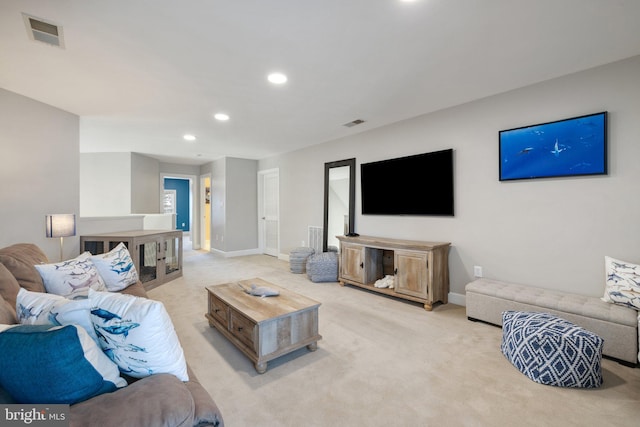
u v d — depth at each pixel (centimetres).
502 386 179
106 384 99
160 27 182
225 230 646
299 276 463
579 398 167
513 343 202
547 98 263
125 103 312
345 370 197
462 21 178
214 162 696
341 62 228
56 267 211
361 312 303
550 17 175
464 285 322
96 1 157
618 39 200
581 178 247
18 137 284
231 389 177
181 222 1097
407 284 325
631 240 226
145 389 97
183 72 243
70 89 275
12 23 175
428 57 222
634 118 224
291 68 238
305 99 305
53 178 318
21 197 287
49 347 85
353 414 155
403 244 325
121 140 486
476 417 152
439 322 276
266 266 543
